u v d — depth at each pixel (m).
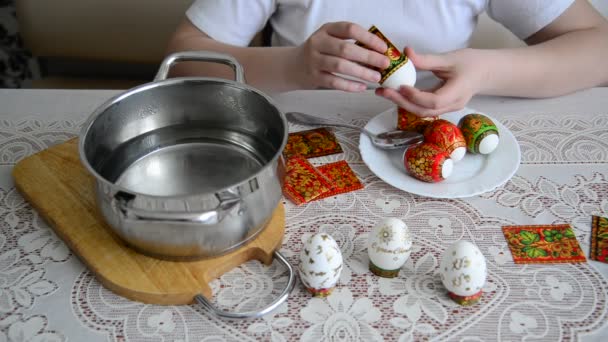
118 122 0.66
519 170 0.73
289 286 0.56
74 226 0.62
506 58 0.85
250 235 0.58
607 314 0.54
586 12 0.97
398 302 0.55
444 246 0.62
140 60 1.36
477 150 0.72
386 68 0.72
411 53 0.77
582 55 0.89
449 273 0.54
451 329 0.53
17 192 0.69
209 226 0.53
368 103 0.86
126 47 1.33
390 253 0.55
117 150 0.67
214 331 0.53
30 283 0.57
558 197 0.68
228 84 0.66
